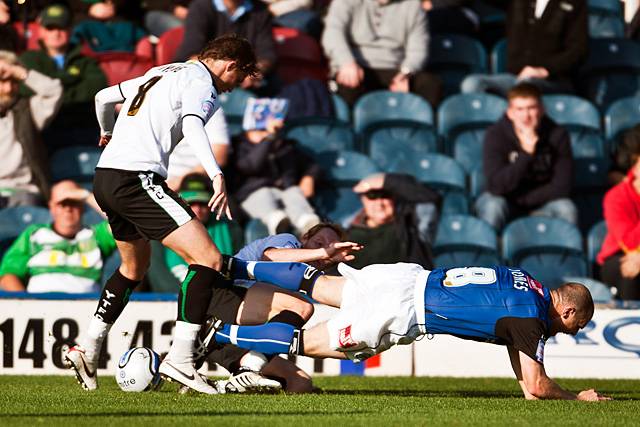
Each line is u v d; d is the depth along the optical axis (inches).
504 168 1445.6
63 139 1489.9
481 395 871.7
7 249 1286.9
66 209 1165.1
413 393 884.0
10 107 1385.3
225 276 821.9
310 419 625.0
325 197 1444.4
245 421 609.3
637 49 1788.9
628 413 690.8
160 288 1169.4
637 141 1316.4
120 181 739.4
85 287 1168.2
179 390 811.4
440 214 1320.1
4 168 1370.6
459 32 1795.0
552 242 1402.6
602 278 1312.7
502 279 786.8
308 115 1535.4
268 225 1221.7
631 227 1306.6
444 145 1577.3
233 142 1390.3
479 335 783.1
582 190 1576.0
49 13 1498.5
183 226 737.6
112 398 747.4
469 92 1640.0
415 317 788.0
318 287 815.1
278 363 842.2
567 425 618.2
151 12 1686.8
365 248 1226.6
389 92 1574.8
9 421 598.9
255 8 1553.9
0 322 1055.6
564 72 1689.2
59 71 1489.9
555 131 1473.9
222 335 812.0
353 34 1640.0
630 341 1102.4
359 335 792.9
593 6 1877.5
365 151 1541.6
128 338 850.8
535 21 1683.1
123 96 789.9
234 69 774.5
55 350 1059.3
